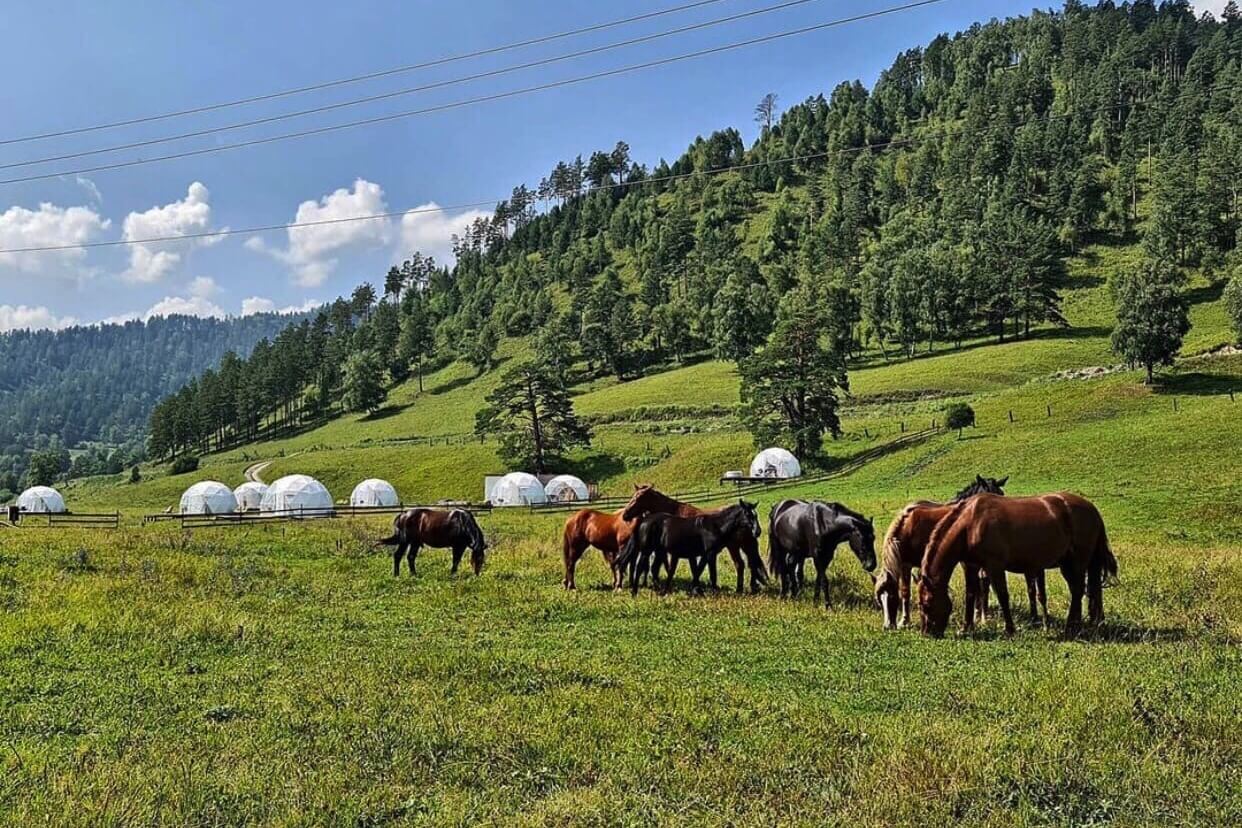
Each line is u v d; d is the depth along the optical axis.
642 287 176.12
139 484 114.69
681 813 5.95
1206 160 138.38
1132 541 26.72
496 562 22.58
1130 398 62.78
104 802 5.98
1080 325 111.69
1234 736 7.15
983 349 107.81
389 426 135.62
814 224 186.12
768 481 58.97
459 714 8.33
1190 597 14.57
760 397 67.19
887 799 6.01
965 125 198.75
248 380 160.38
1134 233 139.62
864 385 94.69
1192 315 103.44
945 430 62.41
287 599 16.16
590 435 85.25
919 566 13.43
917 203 177.12
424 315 197.62
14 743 7.68
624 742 7.49
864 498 45.41
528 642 12.38
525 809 6.12
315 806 6.10
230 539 29.44
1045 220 146.38
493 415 84.50
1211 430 47.69
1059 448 50.09
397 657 10.98
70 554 21.91
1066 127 175.62
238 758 7.18
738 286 131.62
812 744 7.30
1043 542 12.12
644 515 17.23
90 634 12.06
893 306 116.69
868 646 11.71
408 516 20.52
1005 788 6.24
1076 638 11.88
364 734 7.79
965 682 9.57
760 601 15.28
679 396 107.50
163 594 15.85
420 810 6.16
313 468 98.94
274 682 9.84
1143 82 190.75
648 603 15.50
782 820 5.77
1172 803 5.99
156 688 9.56
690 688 9.34
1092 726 7.49
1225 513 31.45
